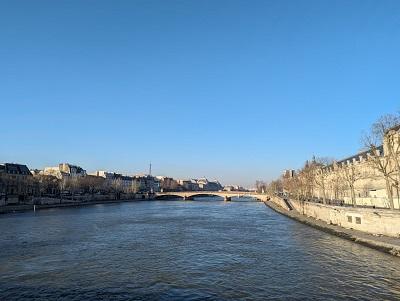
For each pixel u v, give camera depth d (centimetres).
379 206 9138
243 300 3497
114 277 4294
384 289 3716
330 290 3725
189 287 3903
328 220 9031
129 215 13388
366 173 10006
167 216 12975
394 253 5181
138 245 6444
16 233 7944
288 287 3859
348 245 6097
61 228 8944
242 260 5162
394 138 7462
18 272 4516
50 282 4091
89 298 3572
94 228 9025
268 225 9744
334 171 12900
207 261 5122
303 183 13275
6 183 18275
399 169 6844
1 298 3575
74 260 5191
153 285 3981
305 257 5272
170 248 6144
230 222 10675
